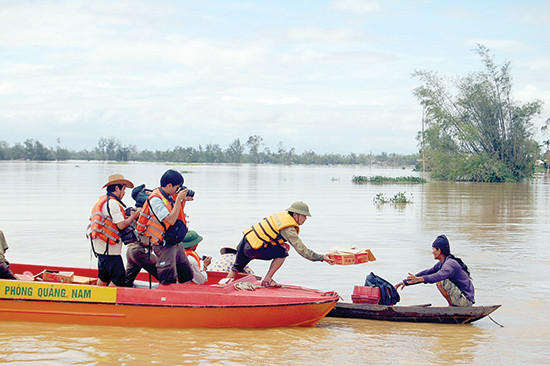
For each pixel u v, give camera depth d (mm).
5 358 6629
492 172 63250
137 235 8445
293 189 42219
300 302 7953
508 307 9258
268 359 6762
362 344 7395
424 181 59969
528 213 24750
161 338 7477
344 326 8234
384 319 8531
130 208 8844
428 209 26578
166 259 8141
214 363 6590
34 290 7926
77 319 7953
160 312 7887
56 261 12367
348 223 20391
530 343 7508
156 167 114375
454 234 17578
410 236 17031
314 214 23750
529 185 55188
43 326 7848
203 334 7699
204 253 13898
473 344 7445
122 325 7945
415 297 9828
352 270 11930
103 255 8352
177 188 8156
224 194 35375
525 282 10977
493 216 23328
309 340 7539
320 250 14398
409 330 8055
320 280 11000
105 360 6609
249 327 8047
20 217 20547
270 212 23562
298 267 12234
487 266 12484
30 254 13203
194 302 7879
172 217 7961
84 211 22781
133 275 8750
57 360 6586
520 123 64688
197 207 25766
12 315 7980
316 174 84688
